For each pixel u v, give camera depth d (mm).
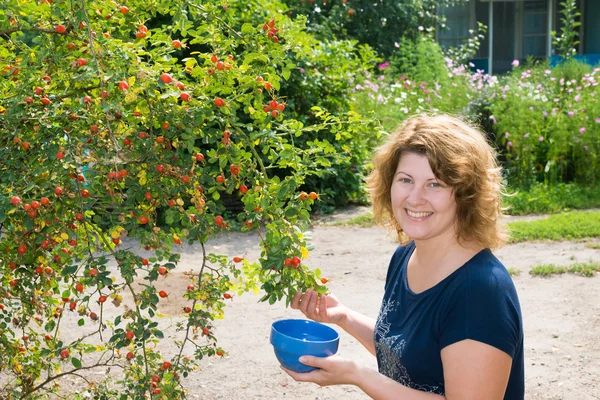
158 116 2408
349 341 5148
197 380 4461
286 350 2107
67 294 2824
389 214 2246
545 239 7637
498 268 1937
